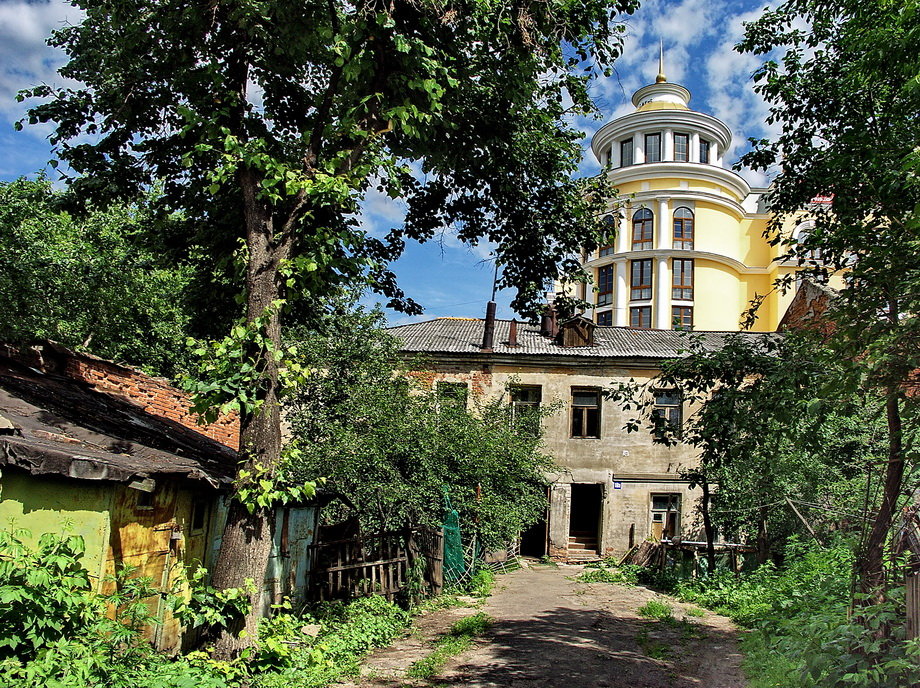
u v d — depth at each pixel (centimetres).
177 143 970
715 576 1625
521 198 1118
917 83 648
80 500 626
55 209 1000
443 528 1546
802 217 1007
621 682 820
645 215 3894
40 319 1500
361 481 1280
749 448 834
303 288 821
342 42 763
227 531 734
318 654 817
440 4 805
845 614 738
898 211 729
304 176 773
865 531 671
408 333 2683
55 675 498
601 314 3950
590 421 2462
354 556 1219
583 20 924
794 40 942
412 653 955
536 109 1012
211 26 849
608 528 2377
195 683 621
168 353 1906
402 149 974
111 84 920
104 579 613
